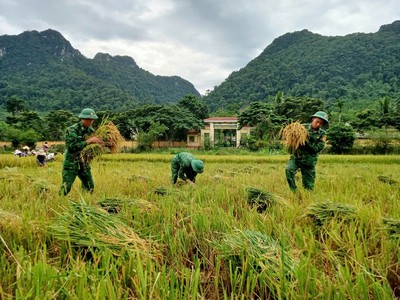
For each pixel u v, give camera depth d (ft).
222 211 12.09
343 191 20.75
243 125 180.55
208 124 217.97
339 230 10.21
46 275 6.18
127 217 11.20
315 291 6.36
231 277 6.89
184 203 14.29
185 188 20.03
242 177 28.89
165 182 25.63
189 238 9.73
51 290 5.88
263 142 155.84
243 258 7.41
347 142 135.74
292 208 13.10
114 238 8.45
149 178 26.78
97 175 29.94
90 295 5.52
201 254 9.10
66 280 6.05
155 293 6.16
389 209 13.89
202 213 11.21
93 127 21.12
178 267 7.98
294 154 21.26
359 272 6.84
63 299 5.91
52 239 9.11
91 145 19.43
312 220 11.64
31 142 169.68
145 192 19.71
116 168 47.42
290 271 6.81
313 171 21.84
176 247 9.12
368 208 12.62
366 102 291.17
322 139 21.17
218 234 10.00
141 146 176.14
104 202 13.23
